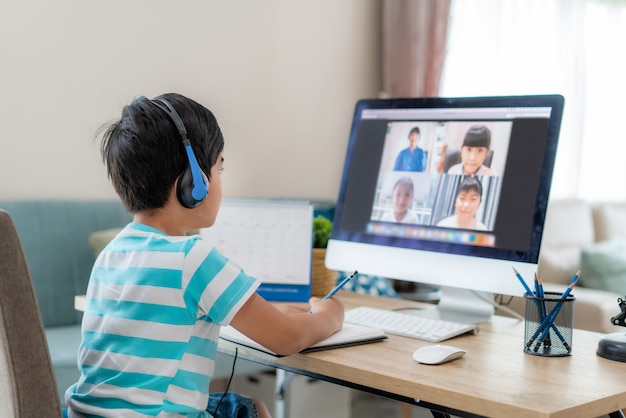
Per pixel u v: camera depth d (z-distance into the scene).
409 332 1.49
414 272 1.70
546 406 1.02
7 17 2.79
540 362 1.29
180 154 1.22
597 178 5.25
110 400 1.14
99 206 2.94
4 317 1.04
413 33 4.00
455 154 1.70
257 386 3.00
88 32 3.01
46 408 1.07
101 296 1.22
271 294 1.88
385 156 1.82
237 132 3.53
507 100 1.64
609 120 5.27
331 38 3.91
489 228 1.61
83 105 3.01
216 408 1.41
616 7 5.24
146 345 1.14
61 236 2.79
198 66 3.37
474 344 1.43
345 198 1.87
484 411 1.06
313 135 3.87
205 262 1.16
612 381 1.17
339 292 2.04
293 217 1.90
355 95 4.05
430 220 1.70
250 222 1.91
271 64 3.65
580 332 1.58
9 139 2.82
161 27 3.23
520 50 4.61
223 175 3.49
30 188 2.88
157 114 1.23
